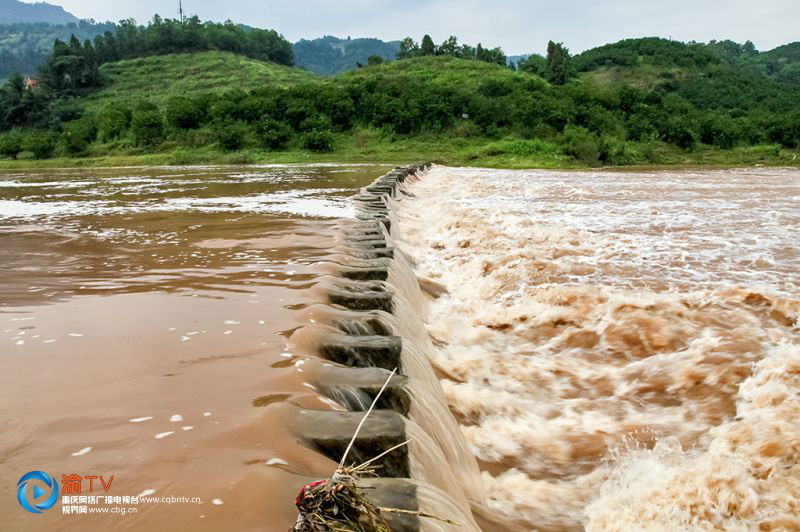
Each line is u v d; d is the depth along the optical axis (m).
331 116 59.81
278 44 145.38
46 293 7.18
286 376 4.65
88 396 4.28
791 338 7.42
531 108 58.53
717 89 98.94
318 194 21.30
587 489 5.28
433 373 6.39
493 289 10.24
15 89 84.44
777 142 61.31
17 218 14.74
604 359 7.70
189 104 60.25
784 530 4.27
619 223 14.80
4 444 3.62
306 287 7.49
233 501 3.06
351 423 3.90
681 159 54.81
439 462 4.26
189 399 4.23
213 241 11.12
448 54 110.69
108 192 22.73
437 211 18.33
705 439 5.77
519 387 7.19
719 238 12.90
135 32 133.88
